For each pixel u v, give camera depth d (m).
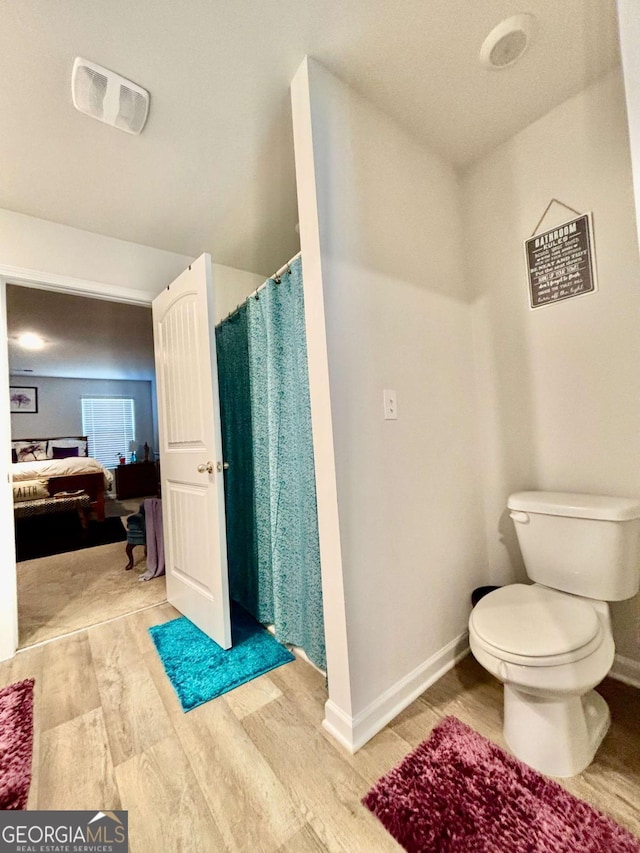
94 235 2.10
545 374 1.54
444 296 1.62
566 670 0.93
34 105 1.27
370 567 1.20
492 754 1.05
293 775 1.02
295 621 1.62
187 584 1.95
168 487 2.14
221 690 1.39
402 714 1.23
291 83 1.24
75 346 4.61
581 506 1.25
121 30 1.05
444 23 1.09
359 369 1.22
